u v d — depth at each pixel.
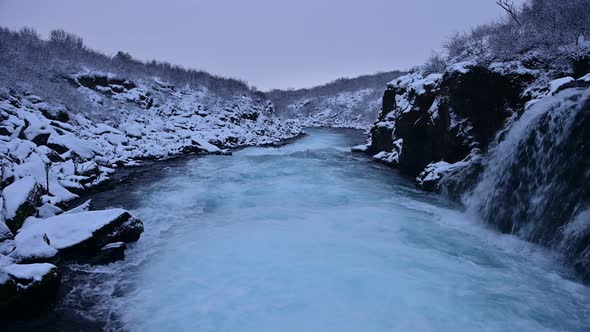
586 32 10.24
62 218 6.74
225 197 10.53
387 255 6.38
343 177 13.42
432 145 12.99
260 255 6.38
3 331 4.37
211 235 7.42
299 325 4.41
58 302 5.01
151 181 12.31
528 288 5.24
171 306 4.89
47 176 8.96
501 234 7.41
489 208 8.15
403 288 5.23
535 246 6.53
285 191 11.27
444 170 11.09
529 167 7.34
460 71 11.32
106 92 23.97
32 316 4.68
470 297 5.00
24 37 24.53
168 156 17.00
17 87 16.97
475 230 7.75
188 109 28.86
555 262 5.95
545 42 11.00
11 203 6.88
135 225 7.16
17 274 4.75
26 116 13.80
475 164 9.62
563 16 11.23
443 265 6.00
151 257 6.41
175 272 5.83
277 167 15.45
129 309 4.84
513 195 7.57
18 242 5.62
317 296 5.02
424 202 9.96
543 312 4.65
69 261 6.15
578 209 5.92
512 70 10.38
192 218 8.62
